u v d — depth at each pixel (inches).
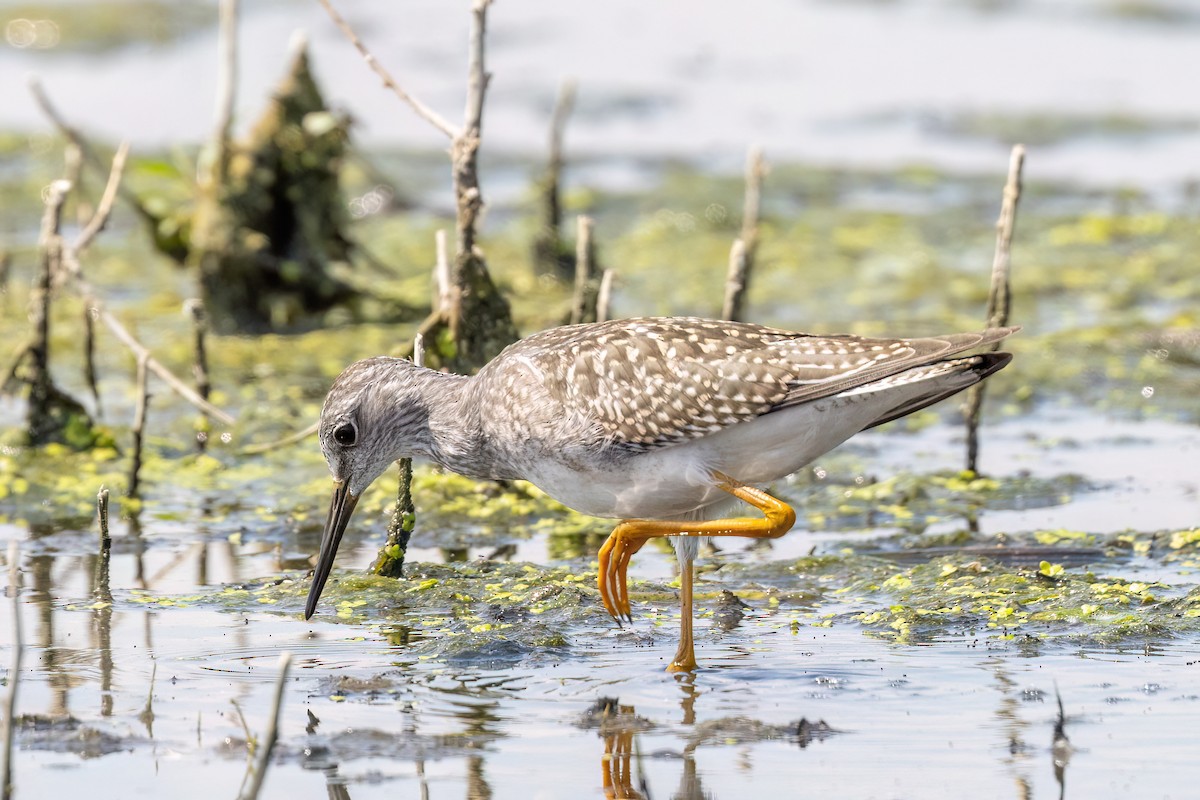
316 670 398.9
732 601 449.4
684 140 1098.7
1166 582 458.0
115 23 1309.1
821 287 822.5
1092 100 1154.0
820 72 1242.6
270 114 730.2
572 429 395.2
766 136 1105.4
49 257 585.3
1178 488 555.5
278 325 752.3
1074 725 359.3
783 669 398.3
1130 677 388.2
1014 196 546.3
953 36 1334.9
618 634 427.5
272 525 527.8
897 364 380.2
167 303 794.8
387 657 409.4
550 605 448.5
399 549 471.8
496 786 332.2
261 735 356.8
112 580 471.8
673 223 935.7
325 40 1296.8
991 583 456.8
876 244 896.9
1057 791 326.3
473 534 522.0
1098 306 790.5
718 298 797.2
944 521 527.2
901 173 1030.4
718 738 355.6
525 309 758.5
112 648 413.7
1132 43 1298.0
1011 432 629.0
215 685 387.5
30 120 1098.1
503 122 1125.7
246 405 650.8
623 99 1174.3
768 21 1385.3
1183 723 359.3
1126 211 948.0
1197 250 875.4
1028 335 746.8
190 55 1246.9
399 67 1235.9
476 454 419.5
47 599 453.1
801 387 385.7
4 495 550.6
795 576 475.2
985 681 387.9
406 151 1064.8
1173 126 1098.1
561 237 837.8
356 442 427.8
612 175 1030.4
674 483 395.5
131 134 1061.8
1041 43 1302.9
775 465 400.8
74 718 364.5
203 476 575.8
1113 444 609.9
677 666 398.9
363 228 922.1
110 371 694.5
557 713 371.2
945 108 1147.3
